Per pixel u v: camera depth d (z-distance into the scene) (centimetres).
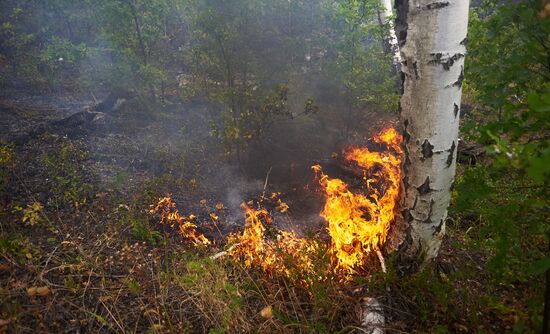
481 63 272
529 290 269
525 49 236
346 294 278
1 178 386
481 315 256
